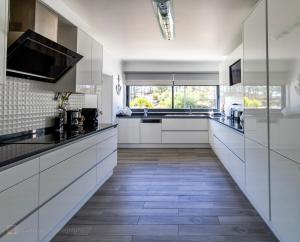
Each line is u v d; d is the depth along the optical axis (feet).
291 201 5.59
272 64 6.56
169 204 9.34
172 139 21.33
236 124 12.92
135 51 17.63
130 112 21.98
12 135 7.78
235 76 14.46
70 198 7.60
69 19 10.12
